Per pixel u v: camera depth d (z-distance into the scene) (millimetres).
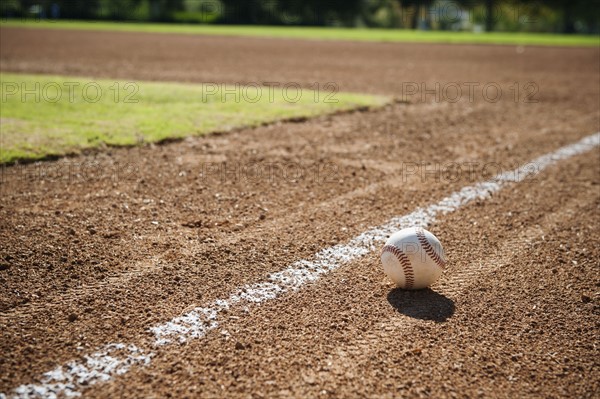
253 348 3799
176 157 7918
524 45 29906
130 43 26031
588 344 3988
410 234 4586
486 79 16406
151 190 6680
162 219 5887
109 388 3391
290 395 3365
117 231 5555
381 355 3773
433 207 6512
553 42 31844
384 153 8555
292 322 4121
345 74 16625
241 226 5785
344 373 3578
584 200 6883
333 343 3885
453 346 3904
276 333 3977
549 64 20656
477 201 6750
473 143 9305
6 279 4590
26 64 17125
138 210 6090
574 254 5406
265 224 5867
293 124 10023
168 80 14289
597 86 15539
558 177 7730
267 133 9383
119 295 4418
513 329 4141
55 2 47625
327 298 4480
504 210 6500
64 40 26656
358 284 4723
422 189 7086
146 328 3994
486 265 5148
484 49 26875
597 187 7359
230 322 4094
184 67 17328
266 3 49938
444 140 9430
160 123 9398
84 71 15797
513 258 5301
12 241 5234
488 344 3945
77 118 9453
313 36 33281
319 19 51531
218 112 10383
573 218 6312
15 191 6480
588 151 9047
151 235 5504
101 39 27891
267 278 4754
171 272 4801
